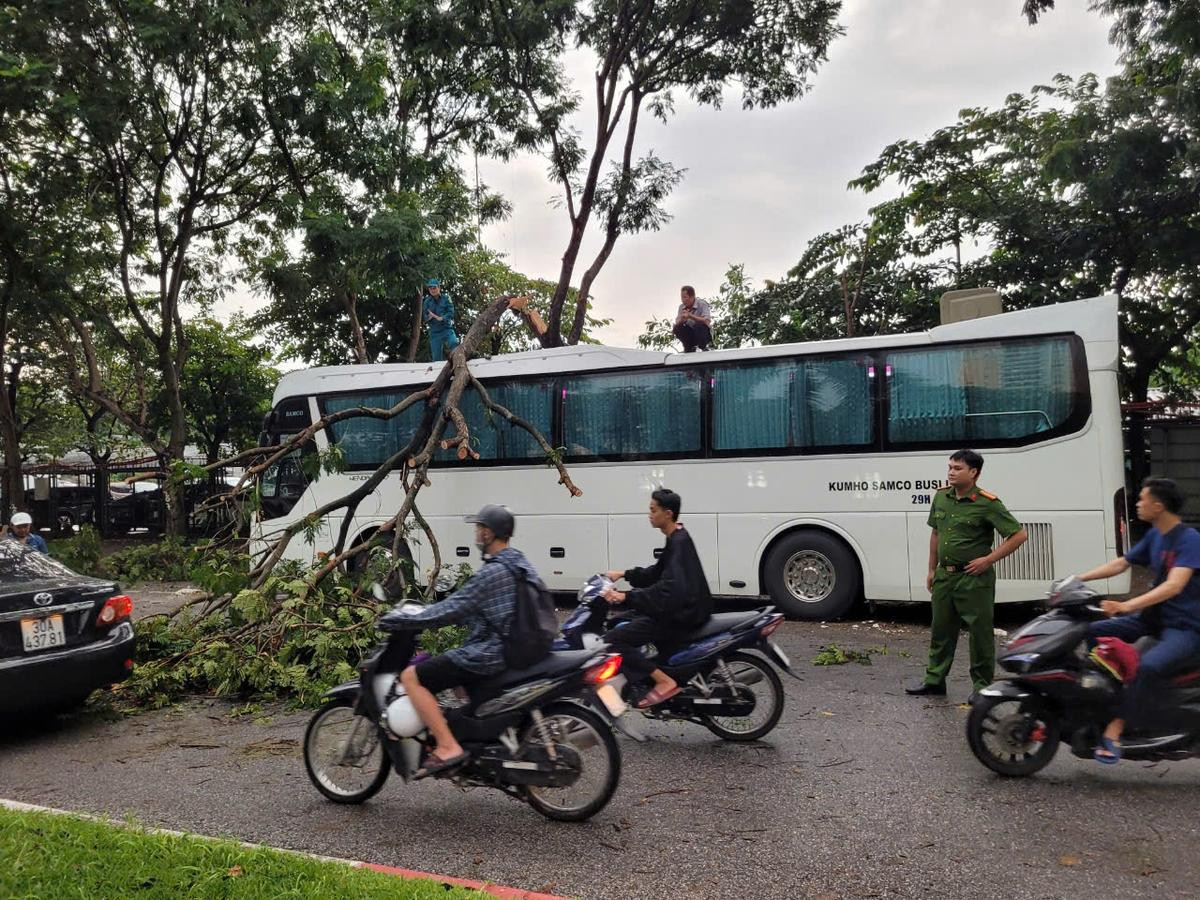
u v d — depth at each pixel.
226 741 6.20
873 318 20.17
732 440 10.81
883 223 19.08
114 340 22.16
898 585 10.04
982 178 18.28
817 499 10.40
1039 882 3.68
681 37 16.95
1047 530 9.48
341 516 12.80
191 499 25.83
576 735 4.38
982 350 9.89
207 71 16.38
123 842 3.94
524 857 4.06
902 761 5.34
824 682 7.43
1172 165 15.49
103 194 18.41
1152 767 5.14
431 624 4.34
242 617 7.77
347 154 17.05
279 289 18.02
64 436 29.94
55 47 14.88
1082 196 15.99
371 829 4.46
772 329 21.11
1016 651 4.92
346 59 17.52
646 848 4.13
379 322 23.95
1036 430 9.60
